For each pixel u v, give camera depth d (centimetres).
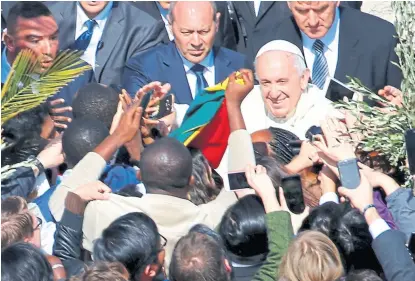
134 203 1773
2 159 2128
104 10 2667
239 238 1639
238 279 1664
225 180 2055
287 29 2558
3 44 2512
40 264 1512
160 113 2269
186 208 1777
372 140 1839
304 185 2006
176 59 2516
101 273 1404
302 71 2286
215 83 2519
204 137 2186
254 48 2606
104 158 1917
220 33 2711
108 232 1561
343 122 1928
